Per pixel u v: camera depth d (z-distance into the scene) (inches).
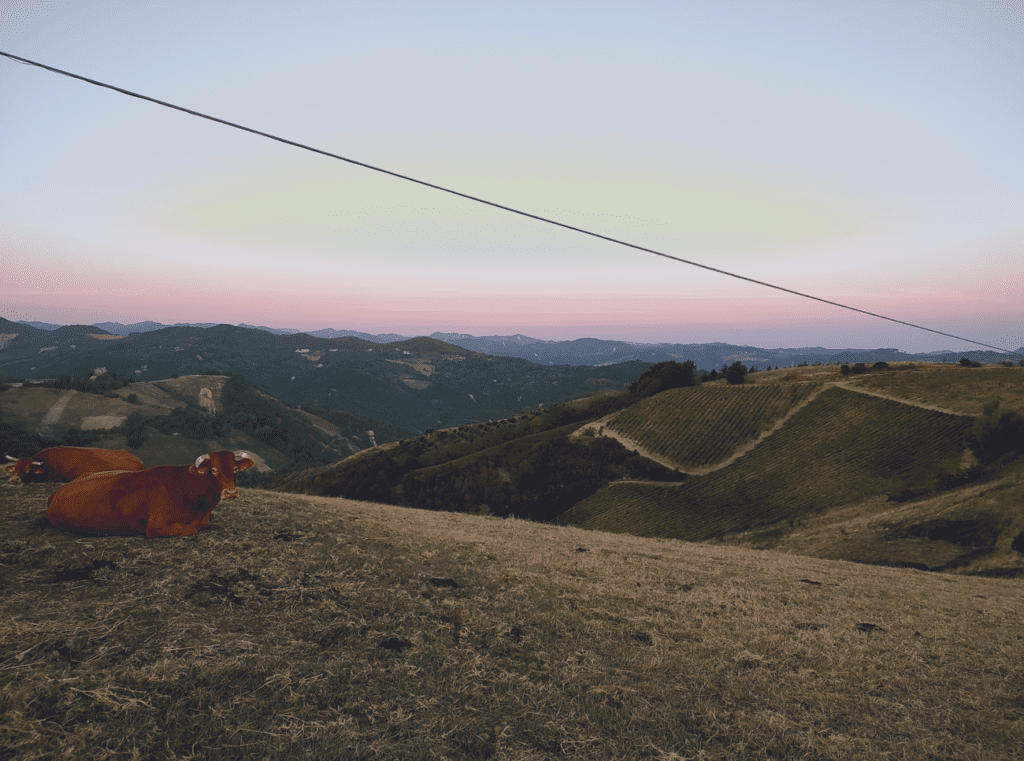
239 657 186.1
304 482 5615.2
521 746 163.9
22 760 128.0
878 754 183.0
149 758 137.9
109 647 179.6
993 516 1558.8
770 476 3472.0
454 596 285.4
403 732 162.6
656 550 608.4
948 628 362.3
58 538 271.0
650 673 225.8
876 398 3939.5
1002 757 190.9
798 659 266.8
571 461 4335.6
